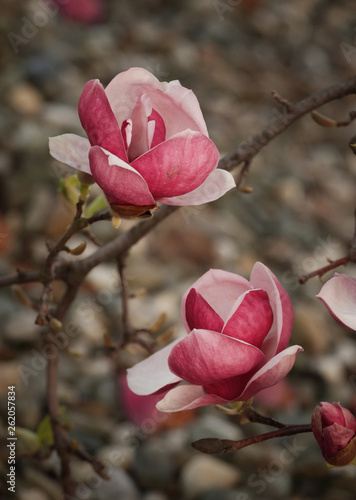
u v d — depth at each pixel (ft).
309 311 8.04
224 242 9.08
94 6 13.02
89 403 6.71
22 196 8.75
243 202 9.86
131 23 13.38
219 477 6.13
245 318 3.31
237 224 9.50
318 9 15.70
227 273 3.42
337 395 7.38
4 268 7.91
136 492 6.01
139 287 8.17
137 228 4.13
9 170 8.96
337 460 3.36
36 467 5.78
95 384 6.92
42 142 9.34
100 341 7.40
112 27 13.14
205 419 6.67
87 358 7.22
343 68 13.96
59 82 10.82
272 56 13.60
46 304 3.84
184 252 8.82
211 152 3.24
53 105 10.47
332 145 11.72
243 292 3.43
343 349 7.92
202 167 3.25
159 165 3.22
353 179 11.16
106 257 4.16
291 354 3.27
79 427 6.43
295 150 11.32
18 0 12.22
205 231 9.11
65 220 8.52
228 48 13.44
